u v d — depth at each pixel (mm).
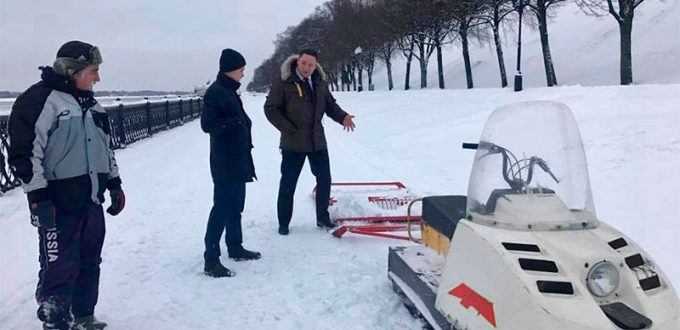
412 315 4359
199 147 16453
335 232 6469
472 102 20531
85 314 3994
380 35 48469
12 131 3383
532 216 3324
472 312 3178
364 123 22594
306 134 6473
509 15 36906
